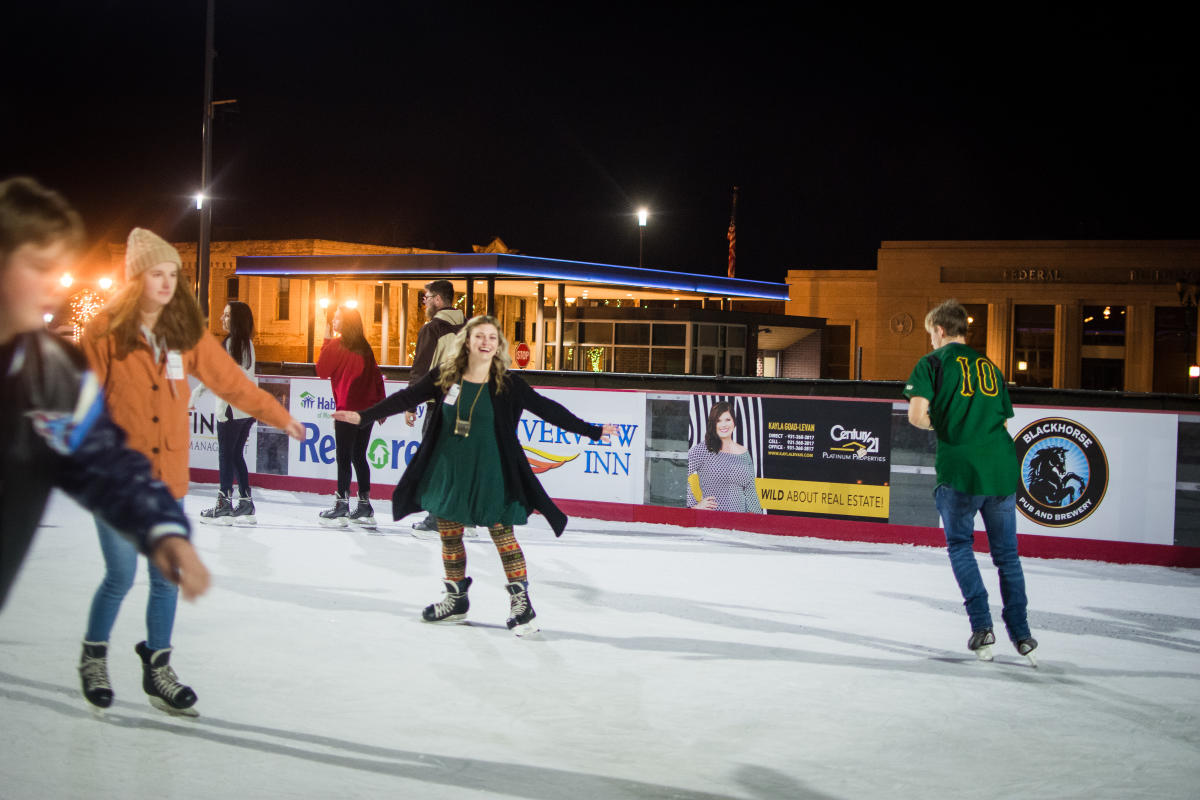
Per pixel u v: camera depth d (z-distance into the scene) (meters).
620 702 4.52
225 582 6.77
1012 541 5.45
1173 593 7.55
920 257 55.25
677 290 43.41
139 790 3.35
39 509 1.84
